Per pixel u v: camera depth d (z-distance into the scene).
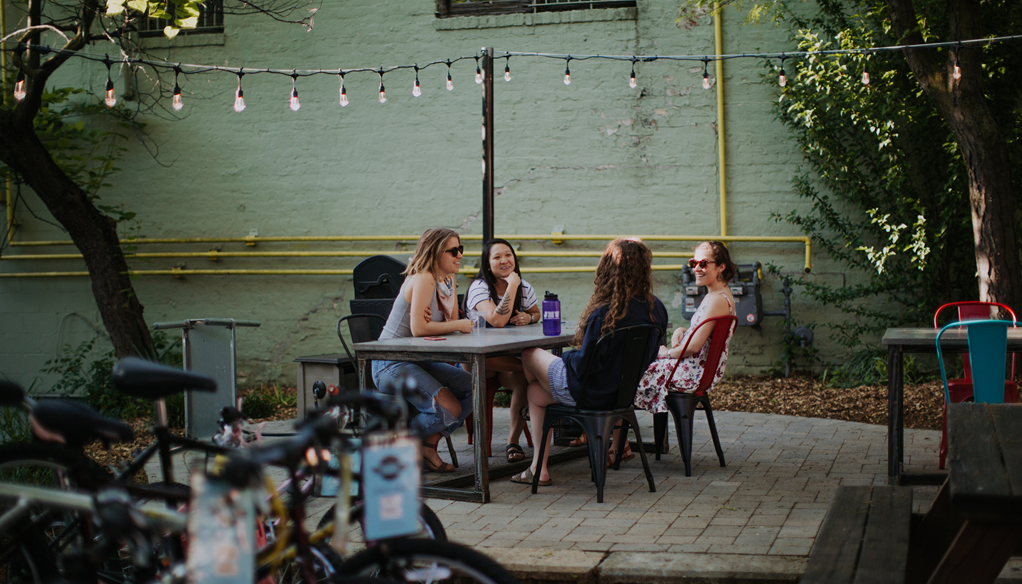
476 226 8.49
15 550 2.50
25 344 9.18
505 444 5.53
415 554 2.18
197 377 2.30
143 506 2.23
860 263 7.85
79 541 2.50
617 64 8.23
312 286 8.77
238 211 8.87
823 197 7.93
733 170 8.09
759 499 4.02
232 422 2.49
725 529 3.52
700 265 4.64
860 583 2.21
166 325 4.96
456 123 8.47
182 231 8.96
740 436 5.62
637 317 4.10
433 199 8.55
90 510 2.24
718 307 4.56
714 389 7.60
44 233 9.19
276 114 8.76
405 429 1.98
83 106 8.78
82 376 8.85
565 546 3.35
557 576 3.08
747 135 8.05
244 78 8.79
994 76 7.39
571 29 8.27
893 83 7.53
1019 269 6.68
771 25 7.95
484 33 8.41
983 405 3.16
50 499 2.27
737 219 8.11
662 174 8.20
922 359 7.68
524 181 8.41
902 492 3.14
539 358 4.30
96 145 8.98
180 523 2.10
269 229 8.81
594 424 4.07
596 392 4.12
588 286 8.33
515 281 5.23
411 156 8.57
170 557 2.31
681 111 8.15
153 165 8.98
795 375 8.04
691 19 8.09
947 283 7.68
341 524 1.93
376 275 6.30
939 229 7.57
